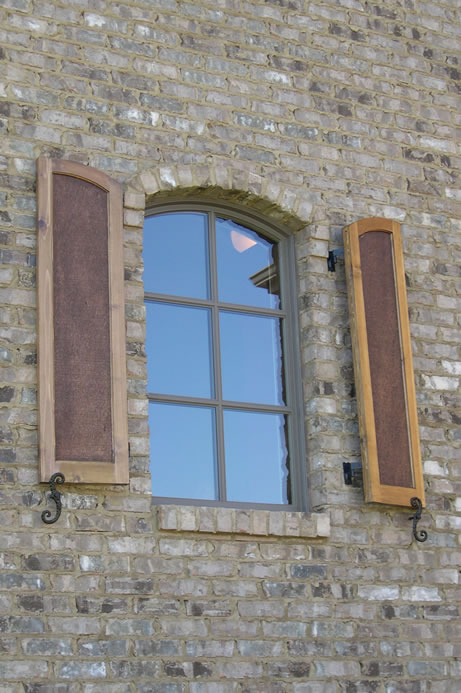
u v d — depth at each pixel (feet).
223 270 29.58
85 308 25.82
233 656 25.73
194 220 29.55
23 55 27.30
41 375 24.93
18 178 26.40
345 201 30.55
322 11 31.78
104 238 26.48
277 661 26.18
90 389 25.40
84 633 24.36
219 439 28.12
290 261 30.09
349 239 29.40
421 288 31.04
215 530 26.13
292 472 28.66
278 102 30.35
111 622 24.68
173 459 27.55
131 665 24.62
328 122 30.94
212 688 25.30
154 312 28.45
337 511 27.89
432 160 32.35
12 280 25.67
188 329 28.76
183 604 25.52
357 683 26.94
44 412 24.73
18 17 27.48
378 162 31.42
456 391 30.66
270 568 26.73
